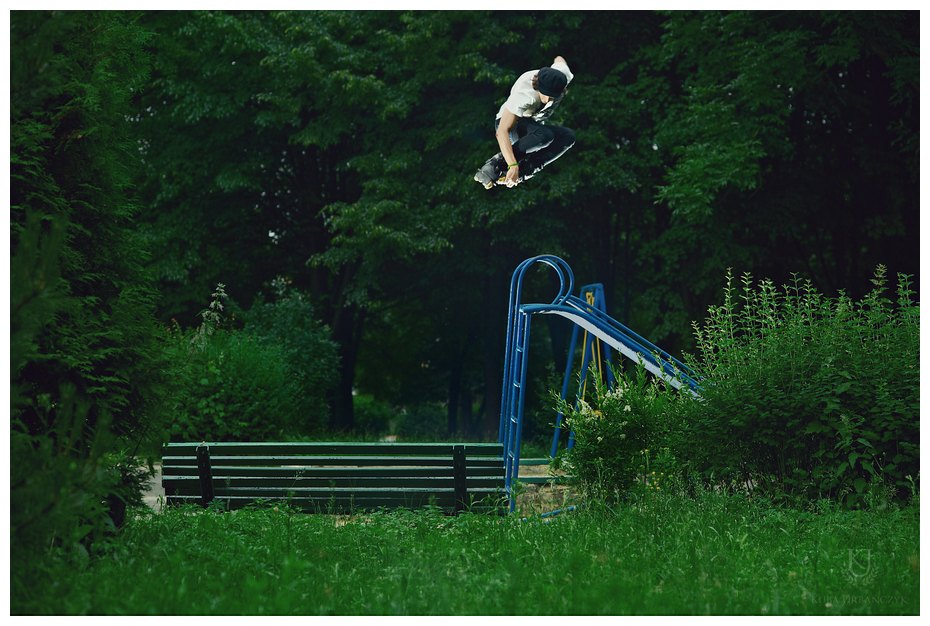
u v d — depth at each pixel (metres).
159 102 20.70
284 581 4.91
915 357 8.23
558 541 6.39
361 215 18.19
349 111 19.41
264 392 14.66
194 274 21.11
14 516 4.02
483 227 19.11
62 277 5.72
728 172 15.28
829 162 18.05
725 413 8.29
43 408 5.48
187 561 5.44
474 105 18.61
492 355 21.14
